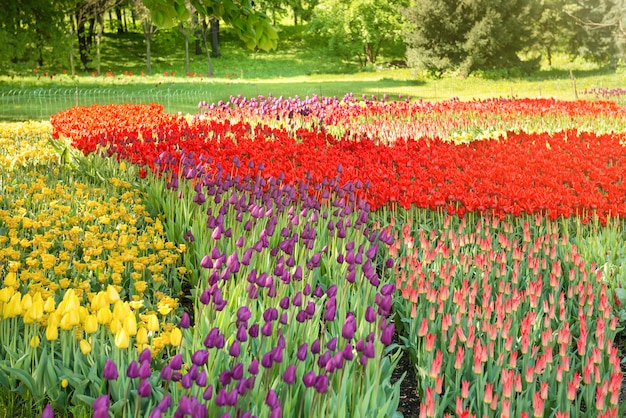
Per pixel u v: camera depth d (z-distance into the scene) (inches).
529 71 1649.9
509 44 1627.7
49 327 150.5
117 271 211.5
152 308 211.0
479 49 1569.9
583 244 286.0
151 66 1985.7
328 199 315.6
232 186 324.2
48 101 1041.5
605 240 295.1
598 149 478.0
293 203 321.1
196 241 271.4
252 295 181.3
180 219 295.9
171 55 2146.9
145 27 1802.4
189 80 1563.7
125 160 403.9
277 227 276.5
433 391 153.2
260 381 151.6
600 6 1689.2
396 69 1991.9
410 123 707.4
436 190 362.6
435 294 201.2
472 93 1309.1
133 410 149.2
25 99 1057.5
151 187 349.4
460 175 380.2
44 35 1560.0
